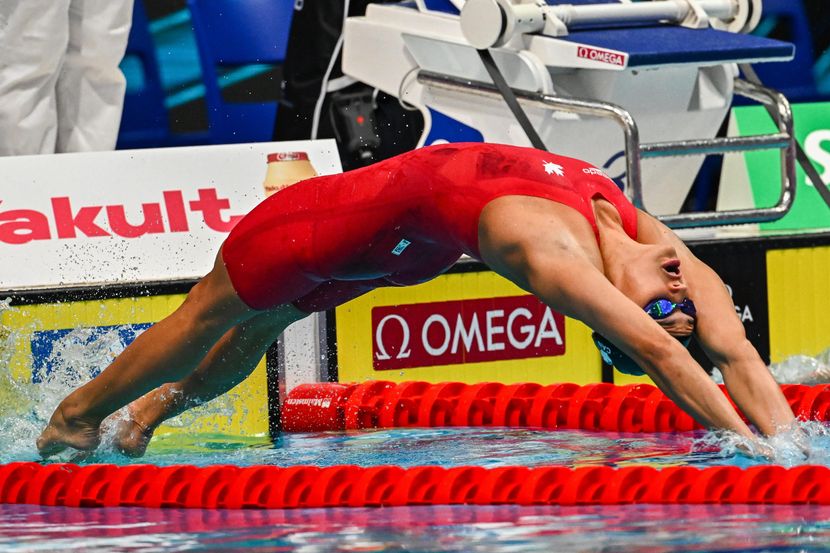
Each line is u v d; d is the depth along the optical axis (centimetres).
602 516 1145
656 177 2275
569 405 1753
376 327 1983
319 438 1742
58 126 2209
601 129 2194
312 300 1541
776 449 1223
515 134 2225
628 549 1019
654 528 1088
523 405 1794
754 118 2477
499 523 1131
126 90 2352
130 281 1862
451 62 2292
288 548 1066
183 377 1545
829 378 2078
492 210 1271
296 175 2038
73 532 1164
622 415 1703
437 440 1652
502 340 2050
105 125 2223
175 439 1769
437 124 2350
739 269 2152
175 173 1973
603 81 2183
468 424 1798
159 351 1494
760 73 2586
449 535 1091
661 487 1205
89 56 2170
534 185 1284
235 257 1452
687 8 2223
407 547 1053
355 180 1407
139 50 2347
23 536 1153
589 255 1223
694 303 1270
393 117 2491
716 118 2275
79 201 1903
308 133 2467
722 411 1160
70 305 1805
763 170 2428
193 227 1947
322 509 1236
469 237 1302
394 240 1386
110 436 1596
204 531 1148
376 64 2384
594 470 1248
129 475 1320
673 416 1689
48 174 1909
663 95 2211
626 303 1172
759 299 2169
